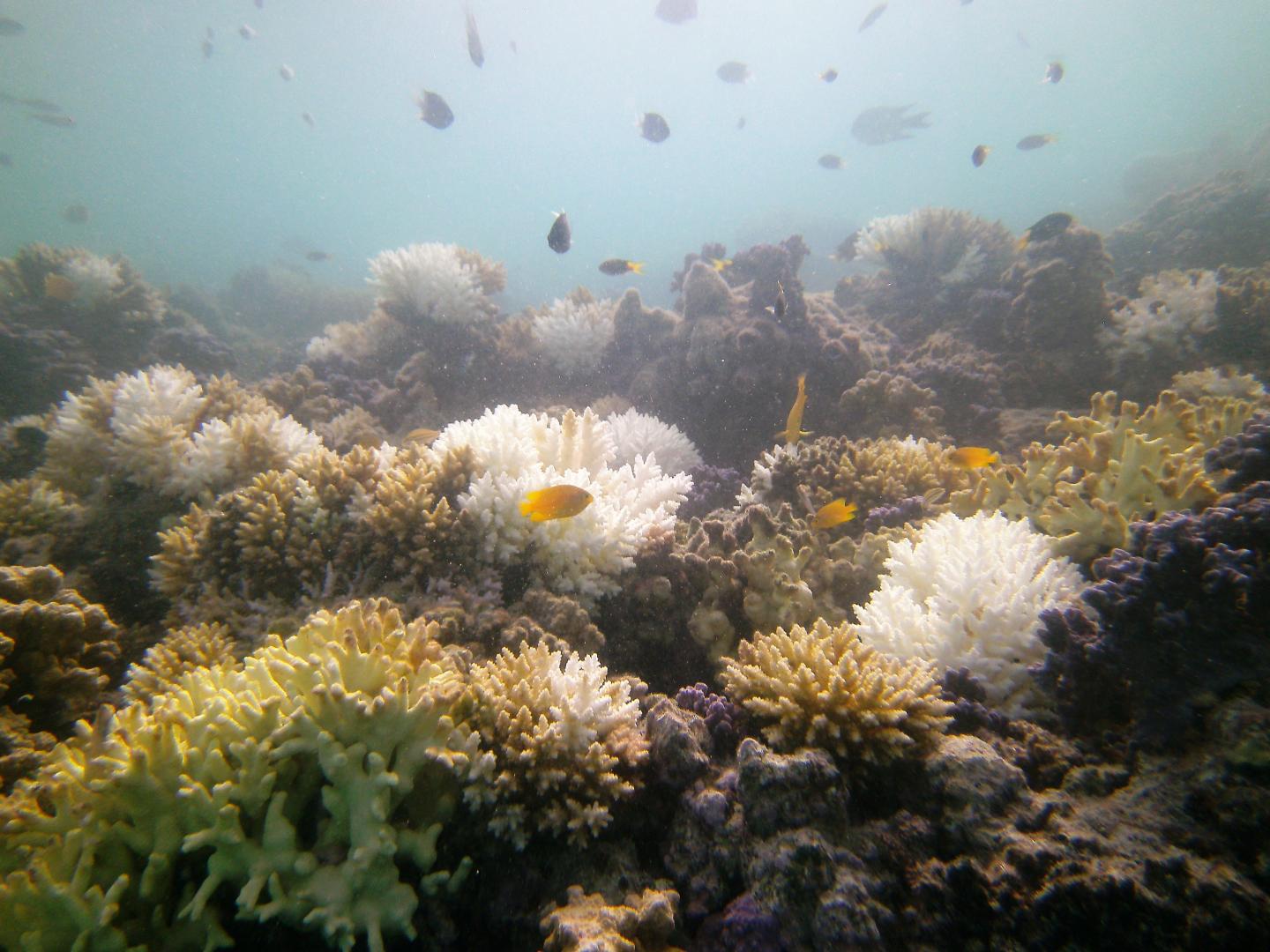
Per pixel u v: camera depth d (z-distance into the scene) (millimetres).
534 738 514
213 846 459
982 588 666
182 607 770
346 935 435
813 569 844
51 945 430
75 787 474
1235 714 469
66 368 1694
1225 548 507
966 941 458
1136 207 5387
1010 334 1542
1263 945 399
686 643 770
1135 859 441
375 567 761
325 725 478
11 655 663
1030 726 562
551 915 461
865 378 1343
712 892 489
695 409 1470
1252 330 1377
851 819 510
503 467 826
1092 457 872
